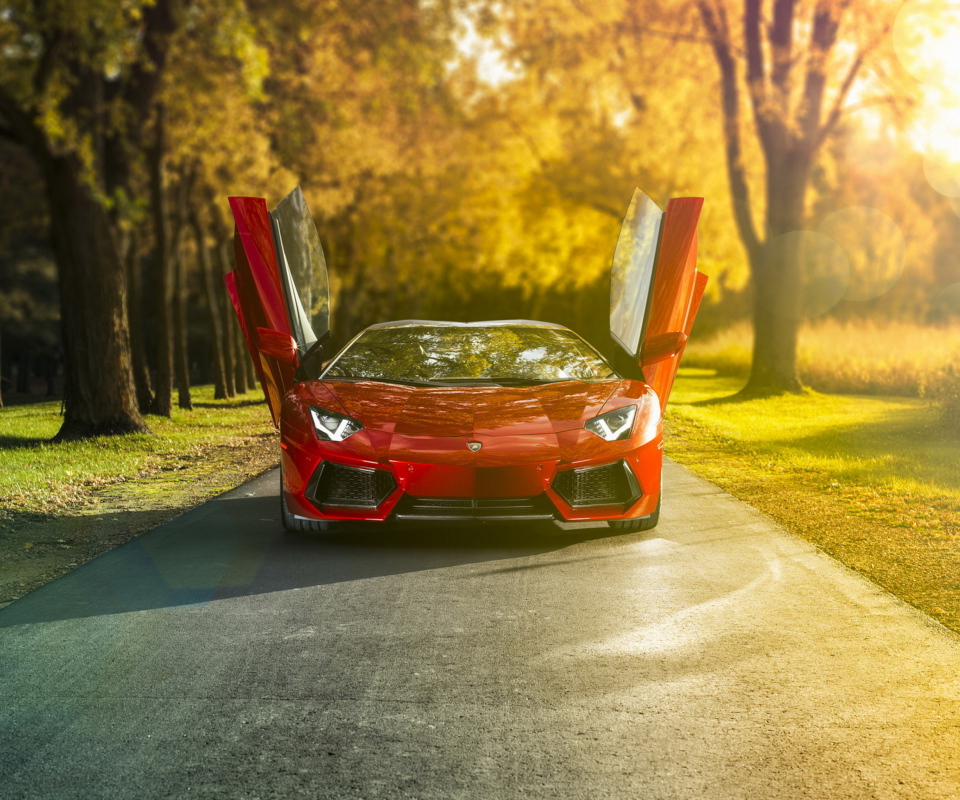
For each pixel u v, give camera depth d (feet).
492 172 120.16
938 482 24.75
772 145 62.34
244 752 8.57
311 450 17.08
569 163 100.99
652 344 19.31
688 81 75.87
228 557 16.49
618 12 70.54
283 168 65.62
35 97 35.12
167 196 62.90
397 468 16.47
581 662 11.00
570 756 8.46
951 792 7.77
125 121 44.06
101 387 39.01
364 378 19.39
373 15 66.54
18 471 27.84
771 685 10.24
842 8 58.80
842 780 7.99
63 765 8.30
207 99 47.67
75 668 10.82
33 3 33.45
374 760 8.39
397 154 91.91
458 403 17.69
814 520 20.07
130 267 56.59
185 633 12.16
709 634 12.10
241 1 40.63
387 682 10.36
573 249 116.06
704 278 21.76
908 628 12.35
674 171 89.76
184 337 60.70
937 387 39.83
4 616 13.00
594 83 89.35
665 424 43.19
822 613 13.06
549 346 21.02
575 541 17.76
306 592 14.14
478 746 8.67
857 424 41.01
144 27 44.27
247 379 92.22
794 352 62.39
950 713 9.46
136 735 8.95
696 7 65.31
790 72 60.70
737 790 7.81
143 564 16.03
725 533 18.56
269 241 19.36
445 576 15.10
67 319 38.96
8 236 71.87
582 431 17.11
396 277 119.03
